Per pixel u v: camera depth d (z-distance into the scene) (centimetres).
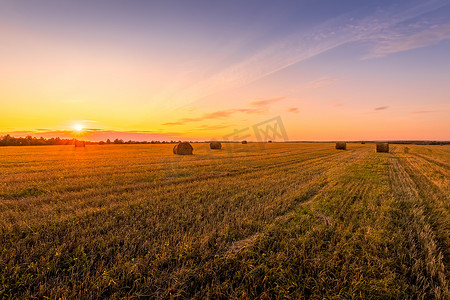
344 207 582
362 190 782
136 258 324
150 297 260
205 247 355
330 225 454
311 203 643
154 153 2822
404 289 278
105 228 431
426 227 443
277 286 273
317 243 379
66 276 286
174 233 414
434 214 535
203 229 434
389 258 335
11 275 281
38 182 915
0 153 2698
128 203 602
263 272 306
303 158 2092
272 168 1382
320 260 327
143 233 412
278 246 373
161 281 280
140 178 1016
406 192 755
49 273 294
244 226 452
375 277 298
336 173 1169
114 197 674
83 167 1398
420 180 994
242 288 272
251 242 381
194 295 261
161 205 586
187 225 453
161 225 446
